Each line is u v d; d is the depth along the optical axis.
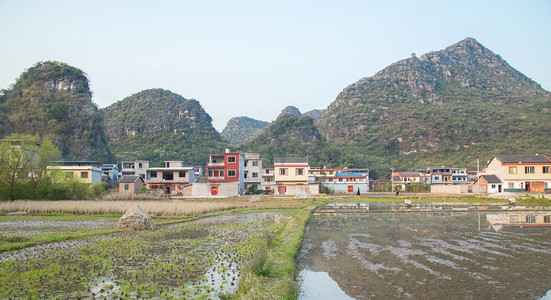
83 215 40.59
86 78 147.88
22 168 52.06
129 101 189.38
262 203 53.31
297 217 34.09
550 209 42.00
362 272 16.33
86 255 19.09
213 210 44.38
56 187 54.84
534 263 17.36
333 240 24.11
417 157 141.25
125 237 25.17
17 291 13.15
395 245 22.02
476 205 48.44
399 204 52.72
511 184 66.81
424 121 162.38
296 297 12.98
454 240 23.33
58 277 14.97
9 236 24.84
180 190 78.94
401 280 15.05
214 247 21.38
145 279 14.73
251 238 24.23
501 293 13.32
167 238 24.83
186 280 14.62
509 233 25.94
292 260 17.33
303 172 74.12
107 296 12.70
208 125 181.25
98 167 89.38
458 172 105.62
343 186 87.88
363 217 36.78
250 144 157.38
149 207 42.84
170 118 171.12
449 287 14.06
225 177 73.38
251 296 11.52
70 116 127.00
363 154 148.00
